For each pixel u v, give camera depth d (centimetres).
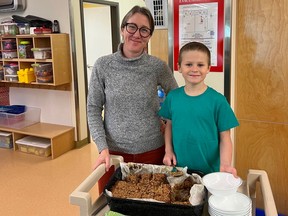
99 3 462
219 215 97
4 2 409
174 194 111
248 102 220
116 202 106
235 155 232
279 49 204
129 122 161
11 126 425
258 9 203
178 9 208
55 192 306
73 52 399
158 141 168
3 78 411
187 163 147
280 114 212
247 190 118
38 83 389
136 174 127
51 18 400
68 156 402
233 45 208
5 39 398
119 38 522
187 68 139
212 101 138
